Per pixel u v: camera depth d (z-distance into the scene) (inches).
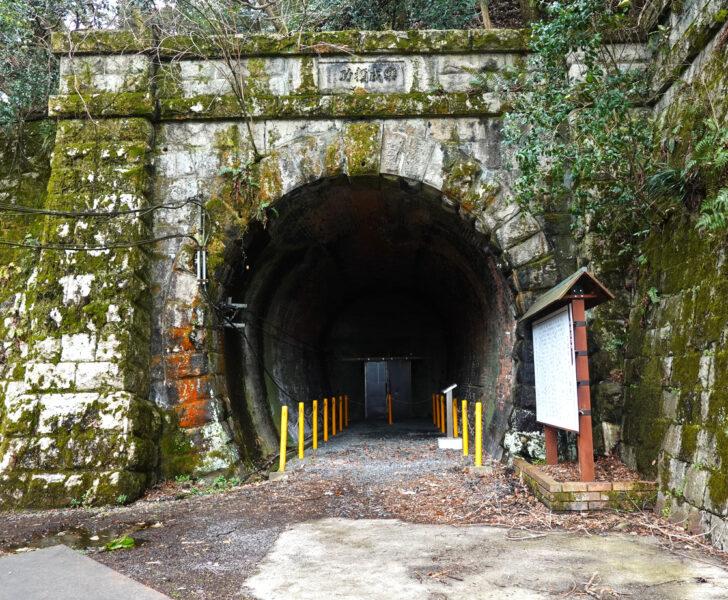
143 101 351.9
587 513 239.8
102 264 330.0
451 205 359.6
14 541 223.3
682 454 227.5
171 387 339.0
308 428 571.2
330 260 558.3
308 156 355.9
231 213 355.3
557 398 276.2
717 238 233.1
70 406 305.0
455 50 360.2
